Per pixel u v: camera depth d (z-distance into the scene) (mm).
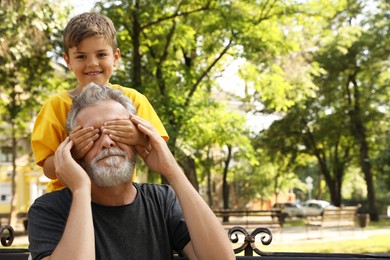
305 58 22094
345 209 19531
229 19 15430
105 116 2035
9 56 13586
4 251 2566
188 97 16406
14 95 15961
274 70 17141
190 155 15672
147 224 2102
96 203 2045
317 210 40812
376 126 32406
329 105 32156
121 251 2025
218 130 16953
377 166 32000
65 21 11961
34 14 11547
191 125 15195
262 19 16219
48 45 13344
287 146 34594
